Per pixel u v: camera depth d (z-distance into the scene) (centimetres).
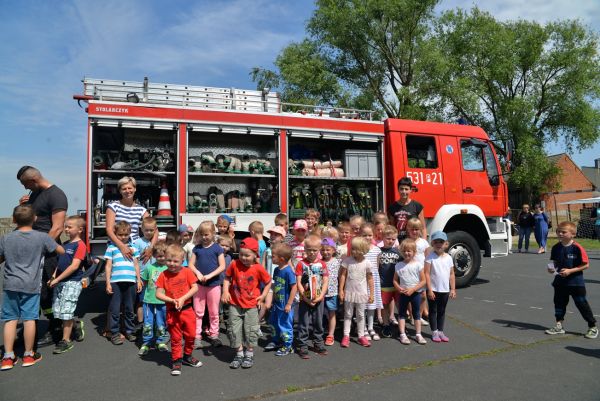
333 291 489
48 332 505
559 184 3347
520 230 1653
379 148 784
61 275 473
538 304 686
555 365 413
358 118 815
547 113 3412
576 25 3164
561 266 516
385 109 2678
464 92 2414
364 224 552
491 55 2991
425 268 500
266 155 720
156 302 466
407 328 559
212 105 696
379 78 2709
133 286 508
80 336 505
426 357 441
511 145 859
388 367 413
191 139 678
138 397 348
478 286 855
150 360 440
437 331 498
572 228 513
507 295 759
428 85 2445
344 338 484
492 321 582
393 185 776
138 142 653
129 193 528
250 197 696
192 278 421
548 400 335
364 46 2527
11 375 399
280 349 453
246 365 414
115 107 603
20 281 421
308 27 2539
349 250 501
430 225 797
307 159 755
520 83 3356
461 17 2973
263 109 727
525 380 376
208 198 659
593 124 3222
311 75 2417
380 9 2358
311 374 396
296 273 461
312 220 601
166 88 675
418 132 806
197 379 386
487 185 855
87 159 583
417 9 2391
